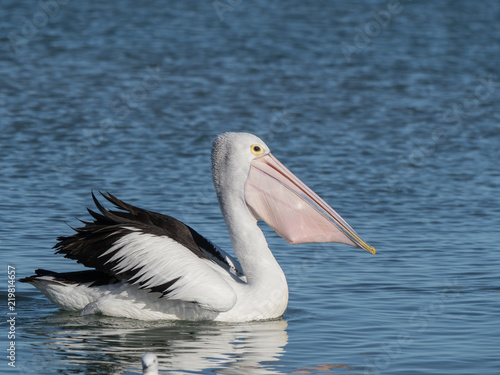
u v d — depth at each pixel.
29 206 16.58
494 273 13.01
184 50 41.72
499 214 16.97
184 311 10.95
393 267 13.41
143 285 10.62
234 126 26.48
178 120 27.16
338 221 11.41
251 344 9.88
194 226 15.49
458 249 14.44
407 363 9.18
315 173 20.48
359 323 10.75
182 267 10.63
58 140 23.53
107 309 11.04
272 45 43.91
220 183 11.56
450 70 39.06
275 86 34.06
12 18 49.12
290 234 11.45
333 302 11.73
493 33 50.75
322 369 8.96
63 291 11.16
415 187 19.31
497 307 11.37
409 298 11.83
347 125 27.27
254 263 11.31
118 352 9.46
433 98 32.66
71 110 28.12
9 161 20.73
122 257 10.65
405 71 38.56
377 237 15.21
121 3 57.59
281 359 9.30
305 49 43.25
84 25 48.16
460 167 21.59
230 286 10.80
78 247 10.79
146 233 10.81
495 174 20.81
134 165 20.73
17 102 29.09
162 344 9.84
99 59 38.66
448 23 54.06
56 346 9.67
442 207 17.53
